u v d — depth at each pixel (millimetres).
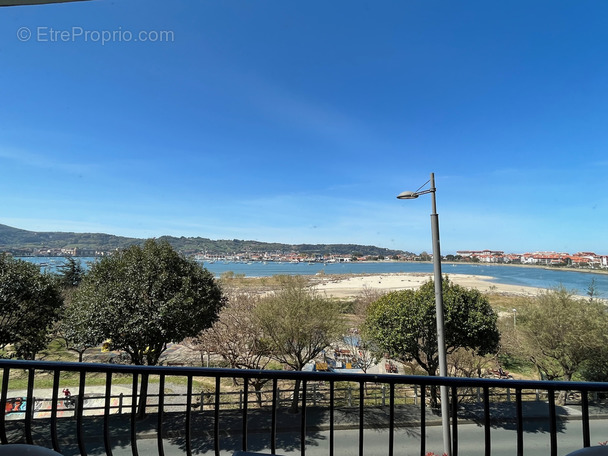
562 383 2076
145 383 2807
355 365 19531
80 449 2152
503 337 17734
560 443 10047
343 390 14836
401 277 109312
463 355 16656
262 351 15883
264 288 34875
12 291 12055
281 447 9773
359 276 114062
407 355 14289
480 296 13891
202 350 16500
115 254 13000
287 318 13945
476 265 194500
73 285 28047
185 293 11883
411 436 10523
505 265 185875
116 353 22375
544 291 18625
